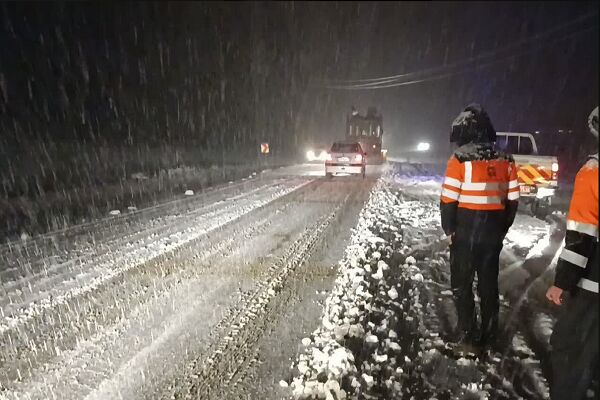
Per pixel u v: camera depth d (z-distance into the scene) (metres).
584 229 2.70
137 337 4.64
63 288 6.07
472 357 4.10
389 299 5.50
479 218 4.03
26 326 4.93
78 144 19.00
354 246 7.88
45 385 3.83
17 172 14.09
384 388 3.66
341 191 15.67
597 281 2.70
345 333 4.57
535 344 4.36
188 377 3.91
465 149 4.10
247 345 4.44
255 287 6.00
